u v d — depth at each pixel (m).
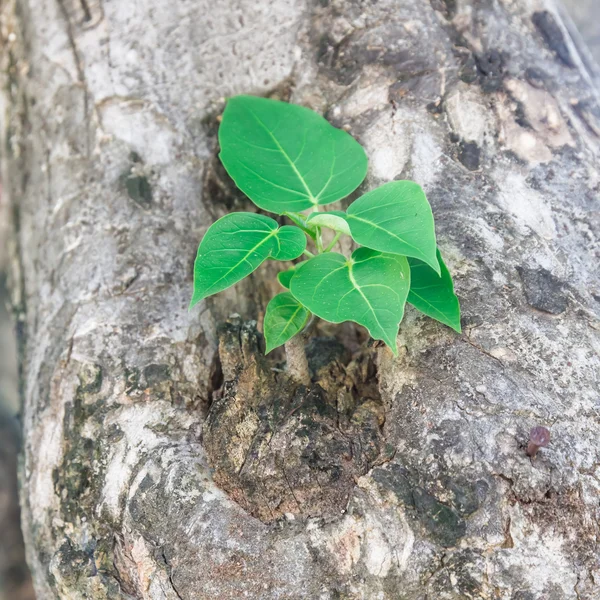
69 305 0.42
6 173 0.53
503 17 0.44
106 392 0.39
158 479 0.35
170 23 0.47
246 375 0.36
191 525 0.34
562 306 0.37
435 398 0.35
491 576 0.31
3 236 0.59
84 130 0.46
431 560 0.32
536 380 0.35
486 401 0.34
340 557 0.32
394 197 0.33
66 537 0.38
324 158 0.38
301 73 0.44
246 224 0.33
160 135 0.45
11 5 0.53
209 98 0.45
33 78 0.50
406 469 0.33
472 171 0.40
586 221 0.39
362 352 0.39
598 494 0.32
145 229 0.43
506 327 0.36
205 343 0.41
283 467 0.34
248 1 0.46
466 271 0.37
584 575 0.32
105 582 0.36
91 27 0.48
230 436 0.35
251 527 0.33
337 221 0.32
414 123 0.41
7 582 0.55
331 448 0.34
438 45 0.42
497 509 0.32
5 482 0.57
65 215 0.45
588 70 0.48
